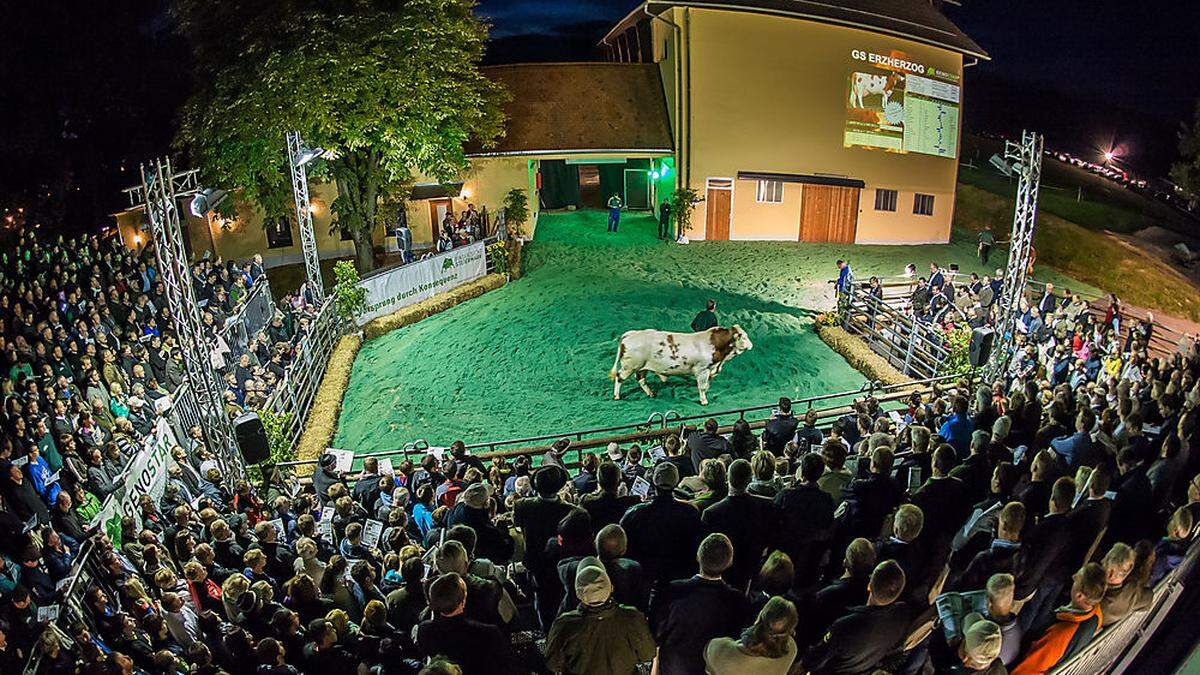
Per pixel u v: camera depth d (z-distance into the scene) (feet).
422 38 75.82
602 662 15.26
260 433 43.68
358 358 68.03
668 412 56.75
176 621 25.67
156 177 40.32
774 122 99.50
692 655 15.85
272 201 77.15
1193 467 28.66
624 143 97.55
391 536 25.80
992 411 36.42
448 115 79.71
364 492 35.50
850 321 71.56
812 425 38.96
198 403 42.75
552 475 21.94
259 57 71.87
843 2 101.14
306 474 47.80
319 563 26.32
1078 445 29.22
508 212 93.71
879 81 103.65
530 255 93.81
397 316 73.97
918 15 110.22
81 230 109.19
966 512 23.06
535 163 105.91
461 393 60.90
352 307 69.97
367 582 23.21
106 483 35.04
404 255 84.28
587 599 15.30
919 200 110.63
